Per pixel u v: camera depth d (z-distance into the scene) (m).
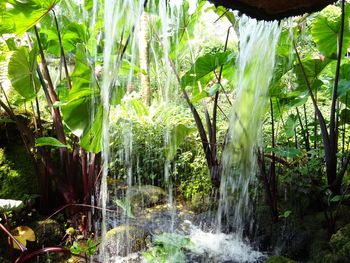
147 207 2.83
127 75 2.16
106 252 2.08
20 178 2.28
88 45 2.40
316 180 2.31
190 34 2.82
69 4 2.52
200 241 2.29
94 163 2.21
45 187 2.30
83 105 1.95
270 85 2.22
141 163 3.20
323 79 3.27
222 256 2.12
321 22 2.20
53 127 2.55
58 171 2.36
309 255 2.00
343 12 2.03
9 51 2.17
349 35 2.22
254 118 2.30
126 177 3.15
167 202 2.93
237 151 2.46
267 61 2.10
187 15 2.65
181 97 3.45
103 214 2.27
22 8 1.76
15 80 2.06
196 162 3.10
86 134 1.93
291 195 2.42
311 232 2.09
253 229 2.37
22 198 2.22
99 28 2.39
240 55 2.25
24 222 2.11
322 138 2.35
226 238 2.34
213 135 2.72
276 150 2.07
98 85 1.95
